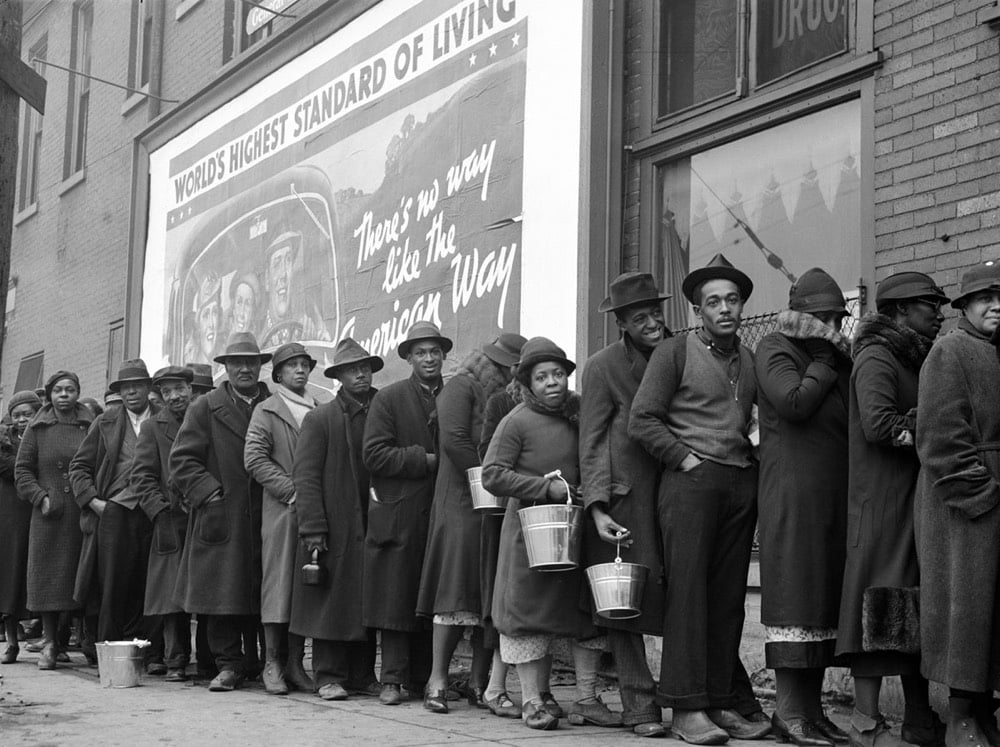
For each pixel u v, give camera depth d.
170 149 13.92
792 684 5.43
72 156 16.64
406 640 6.87
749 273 7.45
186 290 13.34
